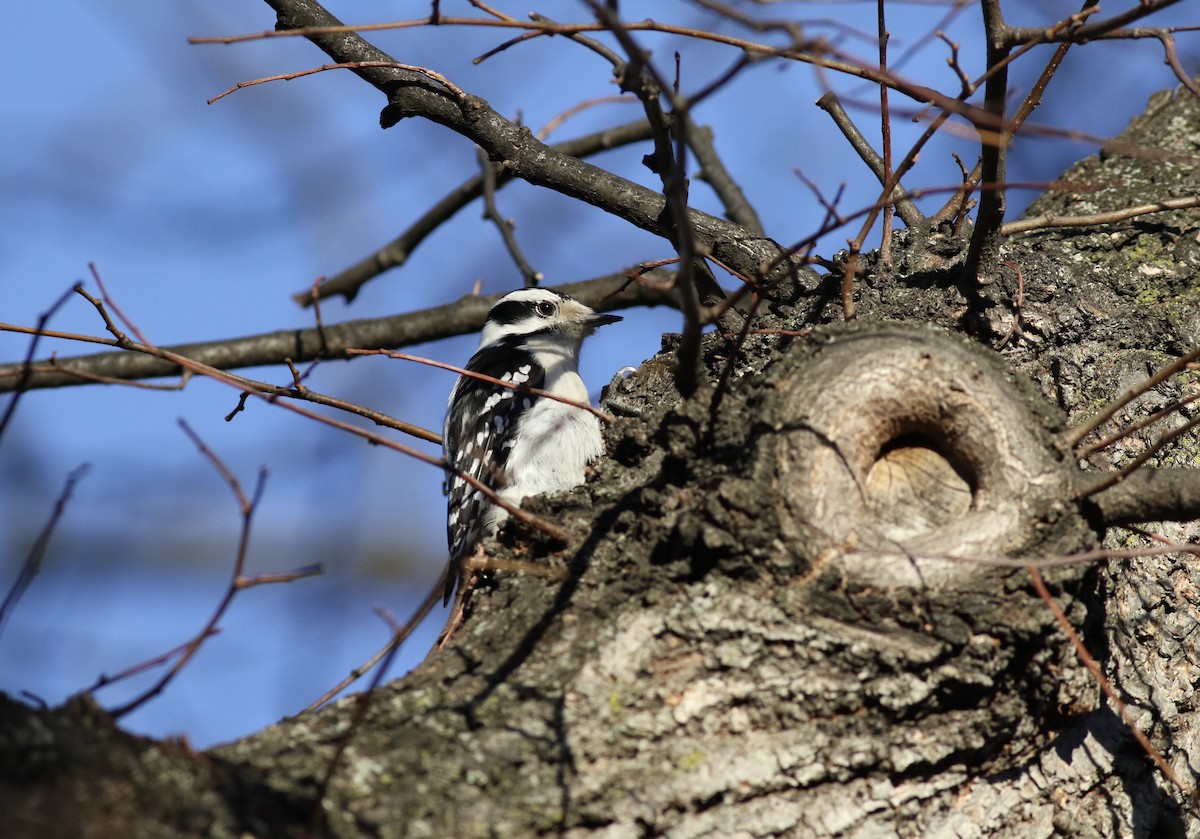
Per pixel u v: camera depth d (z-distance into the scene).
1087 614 7.47
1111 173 11.30
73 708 5.82
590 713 6.47
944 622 6.55
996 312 8.95
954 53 8.36
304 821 5.75
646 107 7.21
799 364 7.27
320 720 6.51
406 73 10.38
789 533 6.76
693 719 6.51
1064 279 9.33
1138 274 9.74
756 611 6.68
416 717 6.48
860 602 6.64
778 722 6.55
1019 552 6.71
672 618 6.77
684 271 6.51
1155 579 8.23
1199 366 9.14
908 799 6.66
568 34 8.01
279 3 10.20
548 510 7.85
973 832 6.81
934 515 7.01
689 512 7.00
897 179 8.56
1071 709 6.94
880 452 7.22
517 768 6.22
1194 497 6.80
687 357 7.16
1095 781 7.41
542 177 10.56
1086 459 8.46
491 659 6.88
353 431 6.50
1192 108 11.84
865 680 6.54
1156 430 8.80
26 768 5.47
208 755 6.13
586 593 7.12
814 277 9.75
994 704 6.70
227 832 5.54
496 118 10.45
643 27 7.65
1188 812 7.67
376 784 6.06
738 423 7.26
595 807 6.13
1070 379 8.91
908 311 9.07
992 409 6.99
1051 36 7.57
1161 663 8.05
